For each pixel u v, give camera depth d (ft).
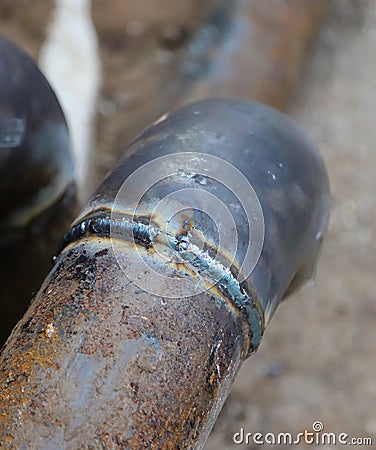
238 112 2.00
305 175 1.97
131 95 4.94
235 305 1.70
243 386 3.67
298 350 3.86
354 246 4.40
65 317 1.62
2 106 2.12
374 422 3.57
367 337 3.95
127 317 1.61
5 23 5.26
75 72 5.02
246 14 4.51
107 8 5.49
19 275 2.31
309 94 5.21
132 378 1.57
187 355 1.62
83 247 1.70
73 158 2.35
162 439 1.57
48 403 1.55
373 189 4.74
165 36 5.37
